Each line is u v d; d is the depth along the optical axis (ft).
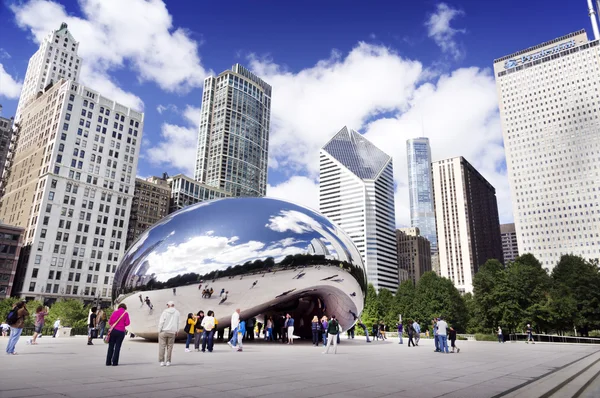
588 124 536.42
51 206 306.14
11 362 34.32
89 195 329.52
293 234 67.92
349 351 62.28
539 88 583.17
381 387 26.07
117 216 345.92
